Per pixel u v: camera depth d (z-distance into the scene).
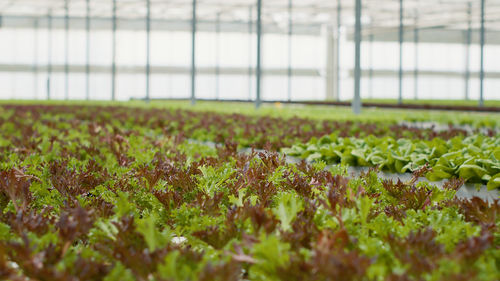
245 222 2.84
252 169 4.14
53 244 2.45
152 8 44.94
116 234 2.67
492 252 2.41
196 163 4.76
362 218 2.75
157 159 5.39
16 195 3.40
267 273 2.16
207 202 3.11
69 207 3.30
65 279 1.99
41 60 49.84
